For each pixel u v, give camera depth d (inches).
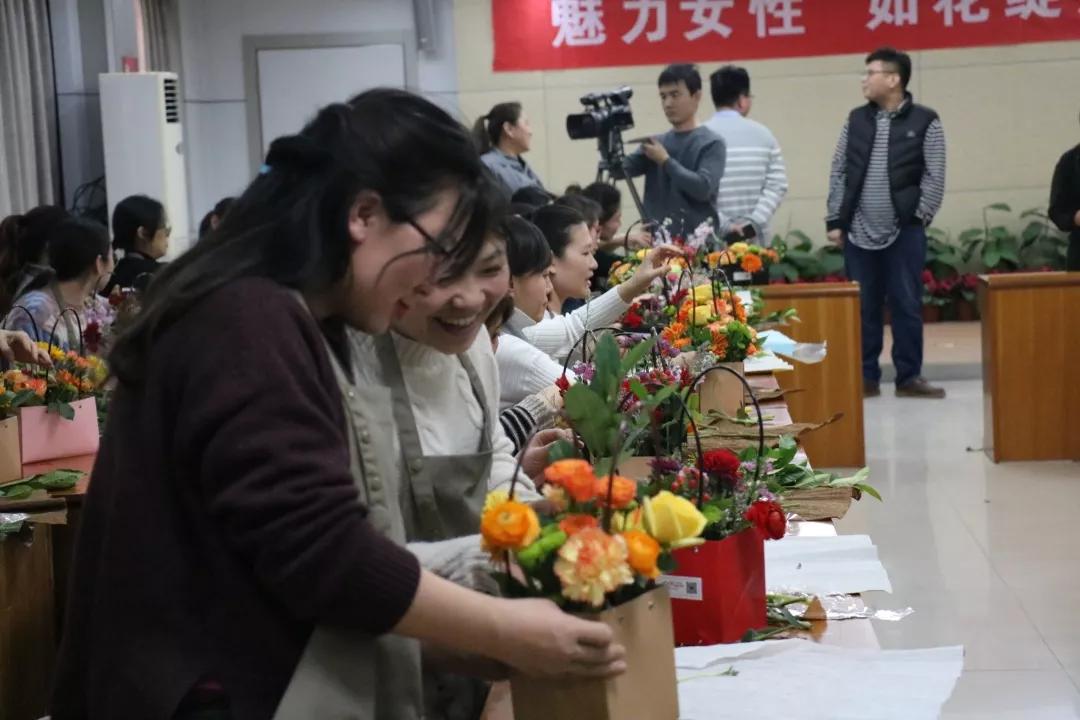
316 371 51.2
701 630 72.2
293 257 52.0
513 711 57.5
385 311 53.9
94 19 285.1
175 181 285.9
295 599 48.8
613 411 65.0
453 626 49.8
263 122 347.3
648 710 56.6
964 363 313.3
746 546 73.5
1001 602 166.6
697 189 251.1
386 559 48.8
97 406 133.7
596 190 226.8
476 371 67.3
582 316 144.8
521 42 353.1
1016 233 364.5
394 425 58.9
